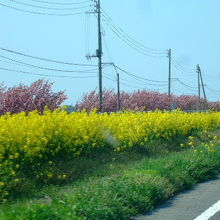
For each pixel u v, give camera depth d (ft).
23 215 28.25
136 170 48.21
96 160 57.67
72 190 41.57
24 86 120.88
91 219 31.35
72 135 55.16
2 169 41.11
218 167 56.44
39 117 55.98
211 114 124.88
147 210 36.81
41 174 45.80
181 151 73.51
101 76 143.33
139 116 83.61
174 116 93.76
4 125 48.16
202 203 39.68
